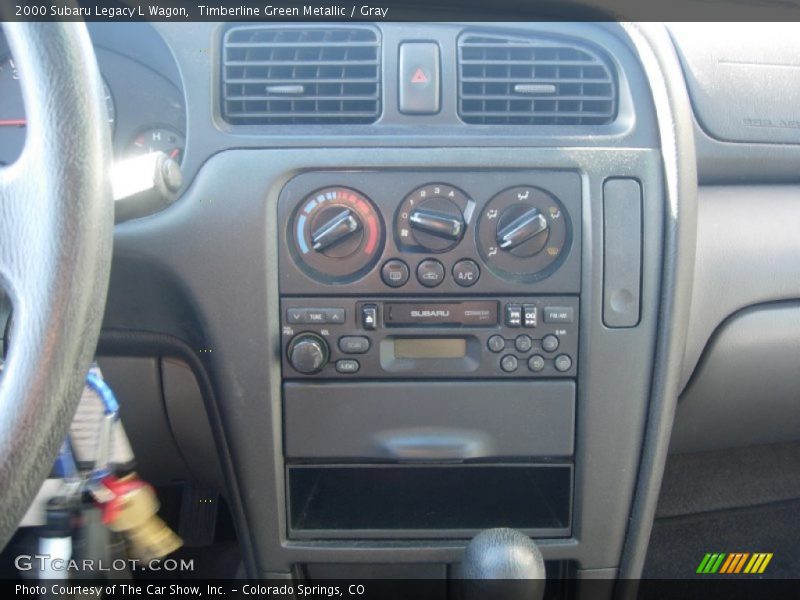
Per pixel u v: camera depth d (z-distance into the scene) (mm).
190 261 1118
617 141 1134
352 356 1156
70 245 663
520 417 1183
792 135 1391
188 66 1126
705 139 1373
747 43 1382
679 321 1164
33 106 678
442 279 1140
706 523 1921
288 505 1237
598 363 1164
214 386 1186
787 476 1958
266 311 1136
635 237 1142
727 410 1450
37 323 654
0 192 677
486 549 1121
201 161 1118
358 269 1140
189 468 1440
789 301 1374
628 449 1198
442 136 1124
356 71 1142
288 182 1119
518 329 1159
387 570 1354
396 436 1184
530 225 1117
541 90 1146
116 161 1255
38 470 657
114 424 1082
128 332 1224
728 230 1344
